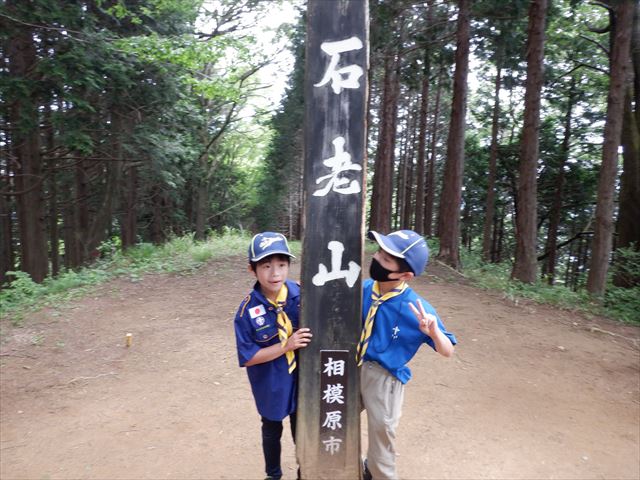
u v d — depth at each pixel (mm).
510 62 14227
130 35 11203
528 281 8898
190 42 9633
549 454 3291
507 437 3512
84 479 2988
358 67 2193
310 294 2279
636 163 10680
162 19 11570
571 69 16812
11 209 15086
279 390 2361
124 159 11883
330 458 2365
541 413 3918
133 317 6359
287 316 2385
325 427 2342
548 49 15906
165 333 5793
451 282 8656
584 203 19266
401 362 2223
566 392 4332
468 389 4348
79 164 13414
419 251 2164
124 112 11578
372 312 2279
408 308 2209
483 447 3363
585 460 3229
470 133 22281
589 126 17984
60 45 8820
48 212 16906
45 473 3062
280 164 25406
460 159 10562
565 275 24141
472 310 6762
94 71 9055
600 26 14539
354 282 2275
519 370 4797
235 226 31609
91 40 8859
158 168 12312
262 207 32250
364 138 2227
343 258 2270
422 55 14844
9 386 4418
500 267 12305
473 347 5387
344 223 2254
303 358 2320
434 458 3211
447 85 15445
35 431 3623
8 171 12914
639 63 10805
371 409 2279
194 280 8297
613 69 8328
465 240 27062
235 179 27219
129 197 16312
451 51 13969
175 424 3721
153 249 10867
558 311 7035
